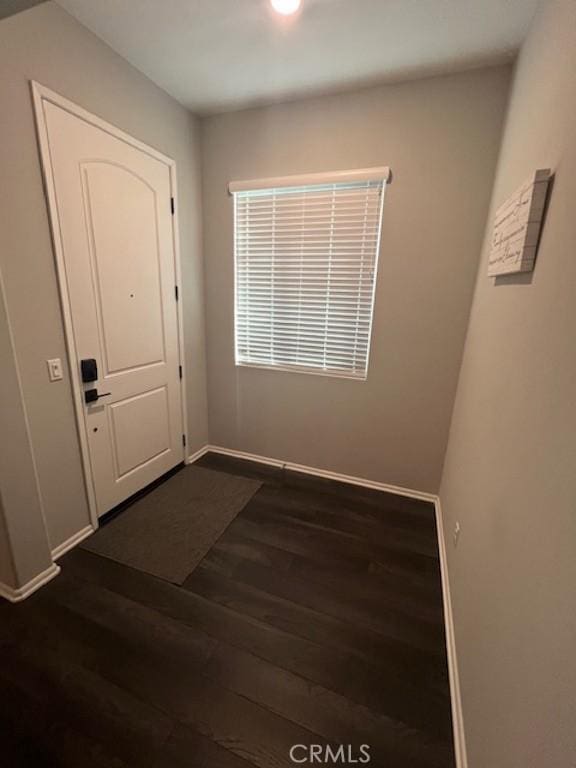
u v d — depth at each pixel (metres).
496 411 1.22
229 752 1.05
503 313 1.30
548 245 0.93
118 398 2.08
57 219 1.59
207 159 2.46
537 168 1.12
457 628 1.33
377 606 1.57
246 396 2.84
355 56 1.74
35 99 1.43
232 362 2.80
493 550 1.05
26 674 1.25
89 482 1.93
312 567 1.78
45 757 1.03
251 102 2.20
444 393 2.26
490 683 0.90
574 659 0.53
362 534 2.04
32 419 1.60
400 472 2.48
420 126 1.94
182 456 2.79
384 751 1.06
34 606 1.52
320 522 2.14
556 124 0.99
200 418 2.94
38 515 1.58
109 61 1.73
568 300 0.76
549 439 0.76
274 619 1.49
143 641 1.38
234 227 2.51
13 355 1.42
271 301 2.56
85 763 1.02
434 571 1.78
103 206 1.82
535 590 0.72
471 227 1.97
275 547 1.92
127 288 2.05
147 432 2.36
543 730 0.60
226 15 1.50
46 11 1.43
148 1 1.44
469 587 1.25
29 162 1.45
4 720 1.11
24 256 1.48
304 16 1.50
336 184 2.18
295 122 2.18
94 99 1.69
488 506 1.16
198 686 1.22
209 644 1.37
